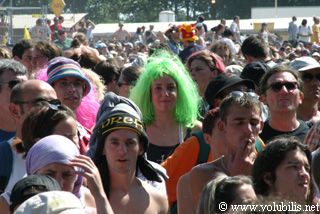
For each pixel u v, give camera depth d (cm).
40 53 1555
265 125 1133
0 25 4938
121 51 3612
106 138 878
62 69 1157
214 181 740
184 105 1145
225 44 1822
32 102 984
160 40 3534
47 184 728
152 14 12644
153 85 1141
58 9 6350
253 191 728
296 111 1198
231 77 1175
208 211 732
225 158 921
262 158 809
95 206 843
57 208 652
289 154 802
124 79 1380
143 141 895
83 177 840
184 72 1188
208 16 12438
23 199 718
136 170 912
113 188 883
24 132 895
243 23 7088
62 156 800
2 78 1094
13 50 1586
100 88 1346
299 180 799
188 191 916
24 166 911
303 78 1249
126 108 895
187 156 1001
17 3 10394
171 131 1145
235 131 912
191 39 1881
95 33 7050
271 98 1121
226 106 918
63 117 892
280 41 5919
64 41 4691
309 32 6353
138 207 880
